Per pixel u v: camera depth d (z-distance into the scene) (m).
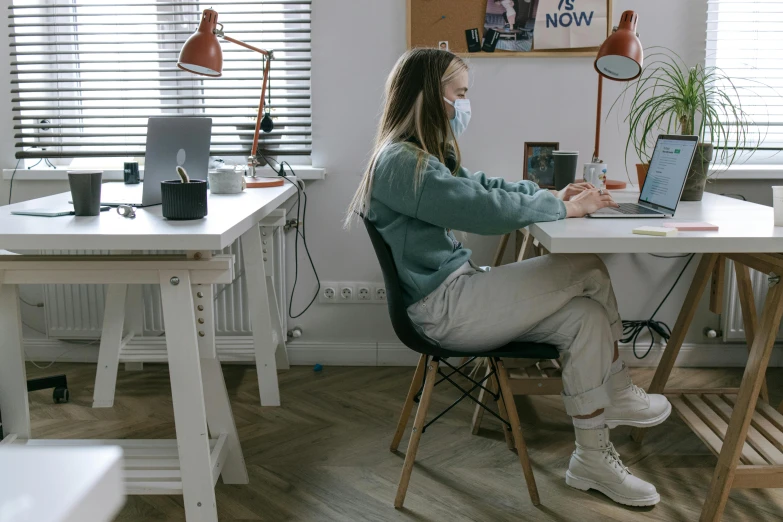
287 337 3.11
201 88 2.97
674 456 2.24
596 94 2.90
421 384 2.22
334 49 2.90
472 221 1.80
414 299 1.91
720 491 1.80
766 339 1.73
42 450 0.29
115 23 2.97
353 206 2.02
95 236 1.59
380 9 2.86
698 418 2.14
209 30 2.38
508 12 2.84
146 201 2.11
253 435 2.41
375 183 1.87
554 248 1.61
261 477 2.12
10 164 3.05
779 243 1.62
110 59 3.03
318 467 2.18
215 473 1.86
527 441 2.35
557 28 2.84
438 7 2.84
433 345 1.87
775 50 2.91
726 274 2.93
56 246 1.59
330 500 1.99
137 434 2.40
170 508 1.96
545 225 1.79
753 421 2.06
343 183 2.99
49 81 2.98
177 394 1.72
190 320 1.70
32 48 3.05
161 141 2.11
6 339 1.81
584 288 1.95
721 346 3.06
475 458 2.23
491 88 2.90
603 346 1.89
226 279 1.72
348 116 2.94
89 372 3.01
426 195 1.80
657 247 1.61
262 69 2.96
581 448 1.99
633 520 1.88
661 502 1.97
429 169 1.82
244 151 3.02
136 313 2.95
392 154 1.85
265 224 2.76
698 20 2.85
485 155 2.94
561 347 1.94
